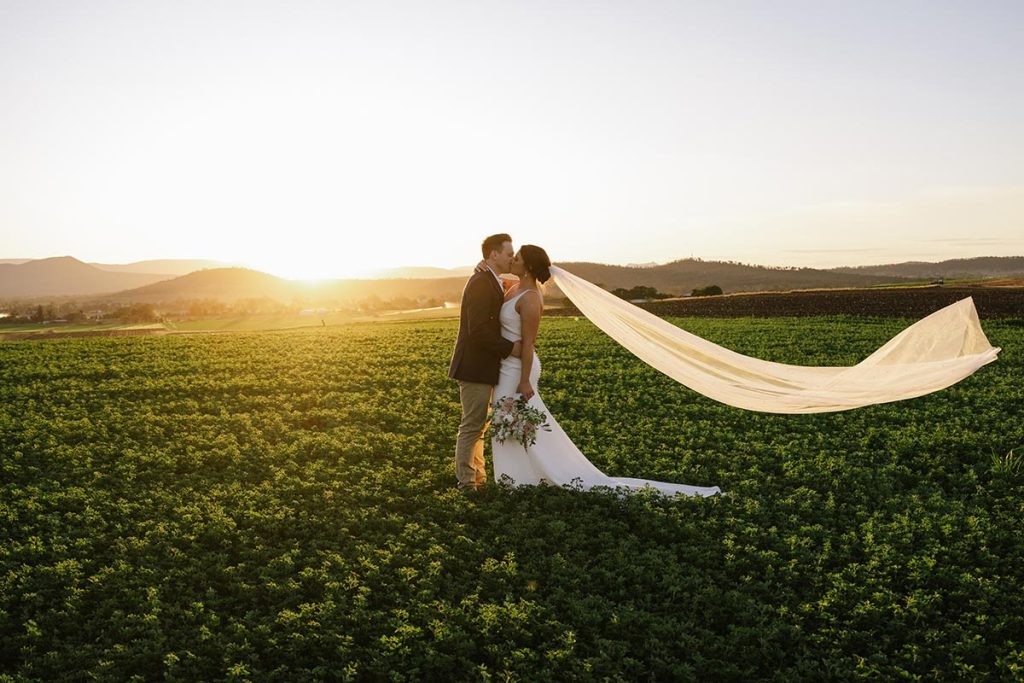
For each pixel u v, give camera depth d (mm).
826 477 9766
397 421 13438
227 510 8570
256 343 29500
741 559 7102
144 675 5453
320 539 7738
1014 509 8570
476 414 8914
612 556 7168
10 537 7930
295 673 5512
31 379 19438
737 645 5734
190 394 16703
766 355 23766
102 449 11297
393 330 38469
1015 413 13695
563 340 28609
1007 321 37688
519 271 8688
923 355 8211
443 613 6102
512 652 5543
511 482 8969
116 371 20688
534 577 6801
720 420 13273
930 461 10422
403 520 8188
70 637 5914
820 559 7133
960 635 5871
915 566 6953
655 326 9039
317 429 13141
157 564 7152
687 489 9188
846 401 8352
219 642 5754
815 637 5859
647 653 5668
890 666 5492
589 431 12406
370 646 5750
